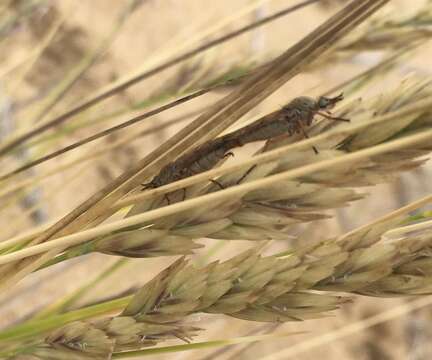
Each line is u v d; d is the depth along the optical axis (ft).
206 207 0.78
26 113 1.34
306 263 0.77
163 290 0.78
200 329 0.78
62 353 0.78
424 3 1.02
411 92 0.76
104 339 0.77
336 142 0.77
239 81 1.03
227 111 0.76
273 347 2.11
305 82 2.47
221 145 0.78
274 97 2.40
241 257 0.78
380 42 1.01
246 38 2.39
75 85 2.16
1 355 0.79
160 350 0.79
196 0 2.60
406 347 2.37
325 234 2.30
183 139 0.76
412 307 1.21
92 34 2.33
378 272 0.77
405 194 2.56
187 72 1.09
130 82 0.89
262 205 0.77
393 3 1.16
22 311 1.77
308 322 2.24
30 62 1.30
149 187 0.79
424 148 0.76
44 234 0.77
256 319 0.78
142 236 0.78
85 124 1.09
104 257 1.99
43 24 2.25
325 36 0.75
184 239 0.78
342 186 0.77
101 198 0.76
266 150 0.78
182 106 2.32
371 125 0.76
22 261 0.77
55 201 1.95
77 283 1.91
